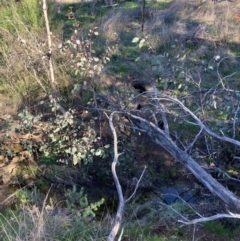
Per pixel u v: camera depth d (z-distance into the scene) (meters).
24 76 7.50
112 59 8.14
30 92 7.41
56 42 7.70
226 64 8.02
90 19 9.61
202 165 6.14
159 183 6.42
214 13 9.40
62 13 9.84
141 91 7.23
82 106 6.77
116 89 7.19
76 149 6.26
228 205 5.18
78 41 6.73
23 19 8.16
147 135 6.58
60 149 6.54
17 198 6.05
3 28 7.70
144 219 5.52
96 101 6.76
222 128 6.23
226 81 7.55
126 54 8.28
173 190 6.32
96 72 7.20
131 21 9.49
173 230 5.30
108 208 6.07
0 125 6.86
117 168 6.41
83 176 6.47
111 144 6.41
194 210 5.25
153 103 6.89
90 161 6.27
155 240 4.96
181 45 8.27
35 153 6.77
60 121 6.36
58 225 4.95
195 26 8.99
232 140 5.24
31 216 4.91
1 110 7.25
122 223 5.40
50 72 7.02
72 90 6.72
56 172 6.51
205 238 5.20
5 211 5.70
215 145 6.41
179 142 6.52
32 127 6.59
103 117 6.62
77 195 5.78
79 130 6.50
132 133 6.59
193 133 6.65
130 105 6.81
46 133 6.58
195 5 9.67
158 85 7.28
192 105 6.86
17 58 7.52
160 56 7.07
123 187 6.38
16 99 7.38
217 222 5.48
